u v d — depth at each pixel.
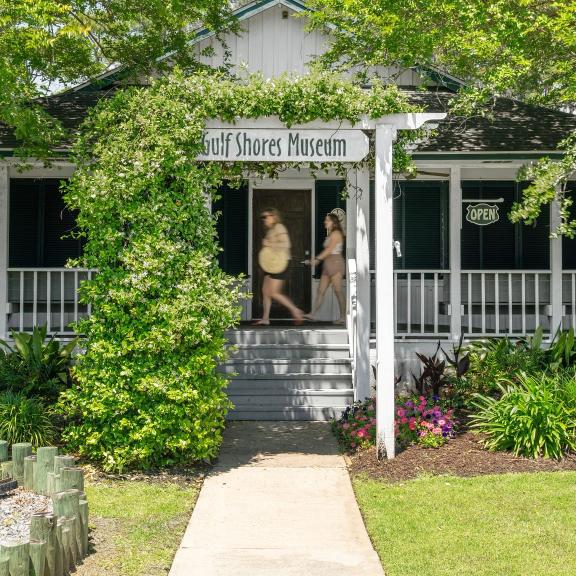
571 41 10.05
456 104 11.38
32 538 5.18
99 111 8.84
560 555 5.99
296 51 14.66
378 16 10.92
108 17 12.23
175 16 12.16
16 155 10.54
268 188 14.88
